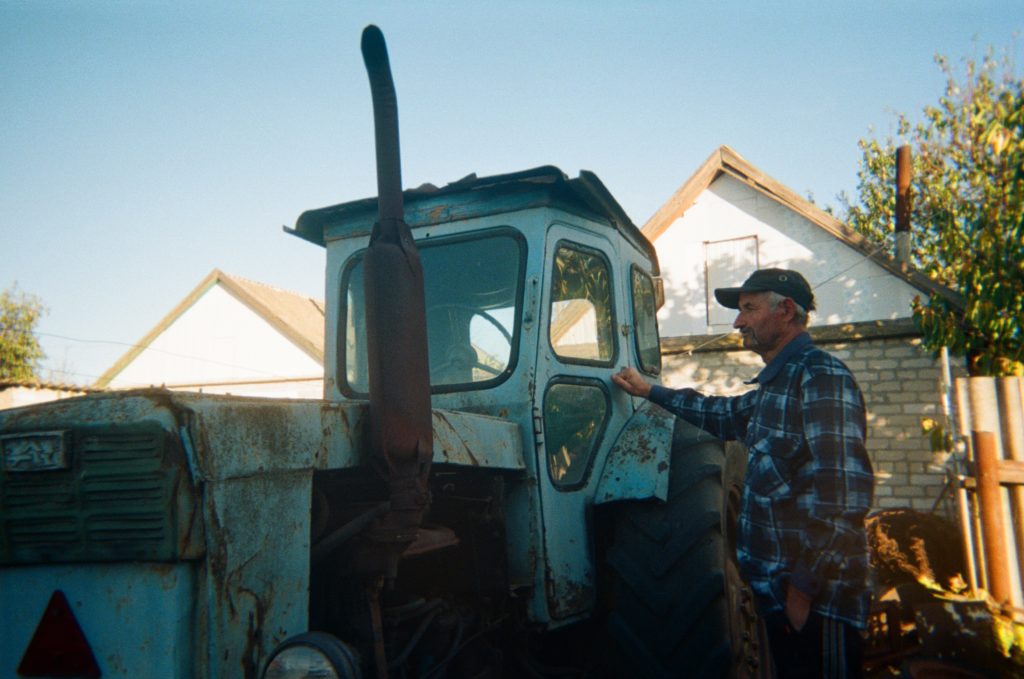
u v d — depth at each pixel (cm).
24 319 2533
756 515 235
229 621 165
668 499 297
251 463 176
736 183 1273
